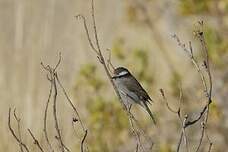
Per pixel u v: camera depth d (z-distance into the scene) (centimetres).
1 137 1291
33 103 1459
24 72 1600
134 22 1748
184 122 822
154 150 1232
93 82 1345
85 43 1831
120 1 2147
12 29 1791
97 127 1273
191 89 1412
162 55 1833
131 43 1991
